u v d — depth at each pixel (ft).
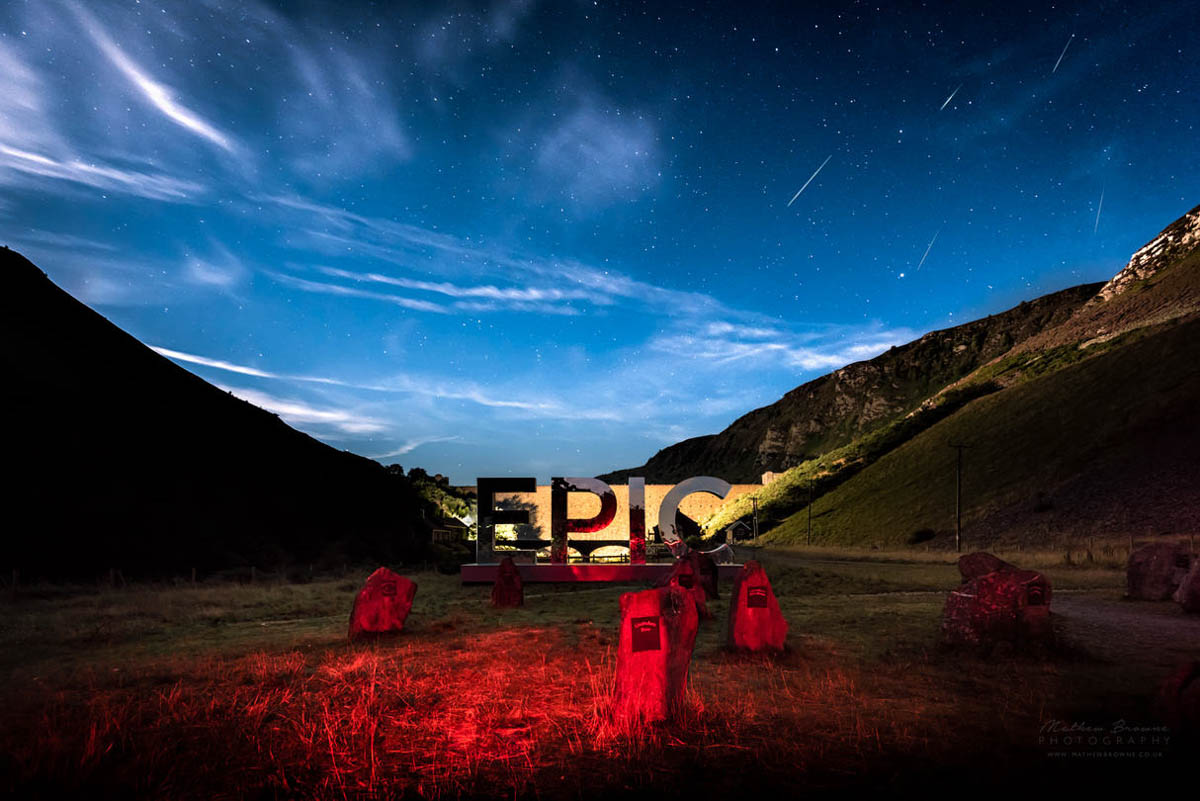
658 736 18.37
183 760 16.84
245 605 58.49
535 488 92.27
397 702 22.66
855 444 340.80
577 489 93.35
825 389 628.28
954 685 24.25
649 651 19.53
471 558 153.99
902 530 206.08
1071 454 194.08
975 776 15.39
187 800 14.53
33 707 22.30
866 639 35.04
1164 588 50.57
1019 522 170.19
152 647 35.78
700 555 60.49
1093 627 37.24
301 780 15.62
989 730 18.80
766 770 15.90
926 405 345.51
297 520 148.66
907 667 27.25
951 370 569.23
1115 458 176.35
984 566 32.60
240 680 26.18
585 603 57.98
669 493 89.97
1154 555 51.80
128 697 23.53
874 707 21.30
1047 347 337.93
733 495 313.32
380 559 139.13
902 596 60.49
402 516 186.50
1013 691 23.17
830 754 16.94
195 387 199.62
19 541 92.12
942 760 16.46
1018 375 309.42
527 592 75.92
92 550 98.32
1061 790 14.62
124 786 15.20
